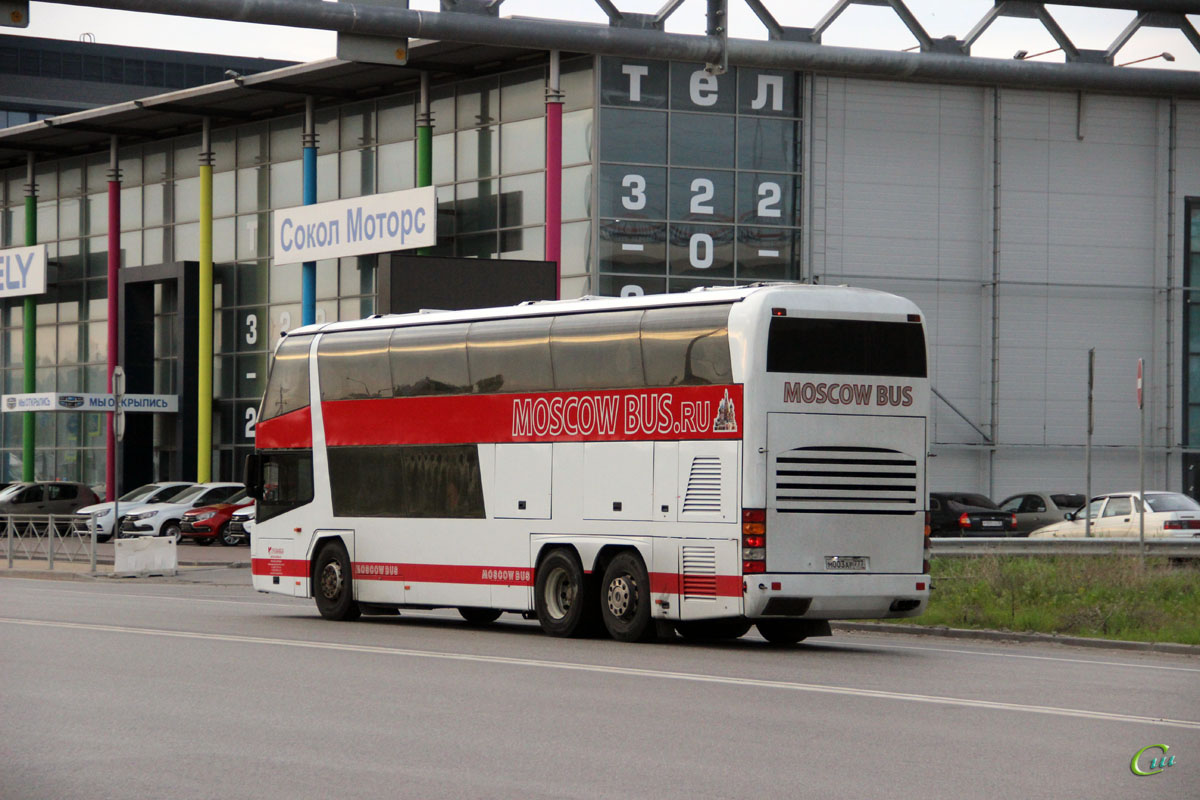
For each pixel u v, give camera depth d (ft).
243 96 200.54
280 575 93.15
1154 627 79.71
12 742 42.06
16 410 219.82
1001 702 51.55
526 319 80.53
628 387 75.36
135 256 230.89
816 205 174.70
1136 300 184.85
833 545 71.56
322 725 45.21
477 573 81.61
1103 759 39.88
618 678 57.62
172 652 66.80
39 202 247.70
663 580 73.10
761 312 70.95
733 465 70.79
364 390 89.04
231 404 215.31
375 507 87.71
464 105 183.73
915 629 84.53
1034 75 121.29
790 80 174.09
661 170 170.09
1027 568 96.53
